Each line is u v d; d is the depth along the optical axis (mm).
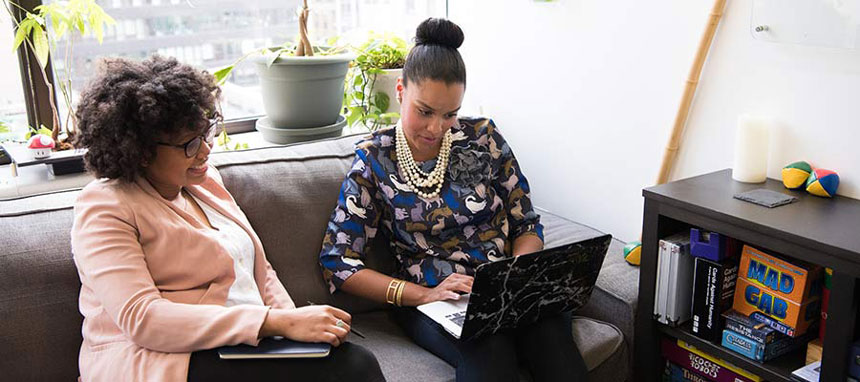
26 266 1537
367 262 1920
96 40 2338
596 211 2328
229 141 2506
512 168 1943
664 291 1831
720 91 1919
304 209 1872
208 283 1507
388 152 1824
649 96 2080
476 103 2713
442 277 1795
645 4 2035
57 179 2020
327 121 2395
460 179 1847
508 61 2525
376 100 2566
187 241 1478
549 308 1665
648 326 1878
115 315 1354
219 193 1699
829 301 1488
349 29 2848
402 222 1810
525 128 2521
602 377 1803
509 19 2480
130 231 1421
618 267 2020
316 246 1868
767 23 1767
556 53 2332
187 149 1455
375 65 2543
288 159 1948
